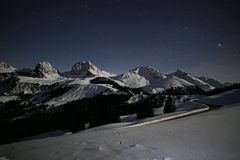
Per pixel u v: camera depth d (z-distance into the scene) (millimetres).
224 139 9156
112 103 162875
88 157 7844
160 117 34906
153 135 11523
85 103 169500
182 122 16547
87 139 12070
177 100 151000
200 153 7426
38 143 12828
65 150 9336
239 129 11047
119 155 7762
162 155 7438
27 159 8531
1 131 90688
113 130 17297
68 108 157750
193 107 61781
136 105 109562
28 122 115438
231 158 6738
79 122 71812
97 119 70875
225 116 17344
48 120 113875
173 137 10414
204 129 12031
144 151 8055
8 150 11039
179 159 6949
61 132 78875
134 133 12969
